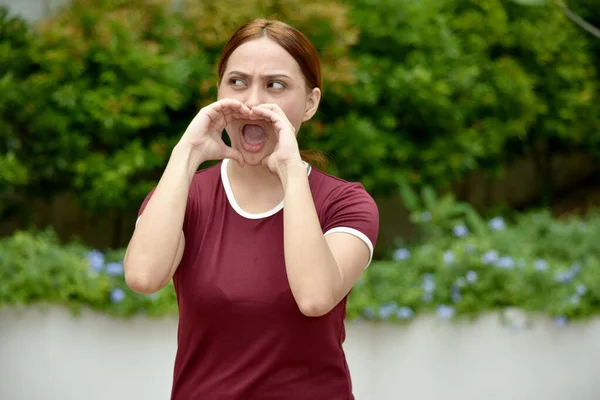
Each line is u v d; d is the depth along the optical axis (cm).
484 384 514
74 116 584
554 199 934
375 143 636
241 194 233
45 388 468
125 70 579
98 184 580
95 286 469
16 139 592
